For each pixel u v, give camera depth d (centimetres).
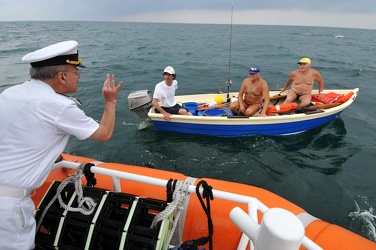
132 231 126
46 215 137
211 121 466
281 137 493
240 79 1016
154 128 529
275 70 1181
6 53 1645
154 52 1792
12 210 114
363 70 1197
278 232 72
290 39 3284
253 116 488
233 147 460
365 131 532
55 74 122
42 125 114
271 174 387
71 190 145
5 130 113
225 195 132
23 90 120
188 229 173
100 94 767
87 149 459
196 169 402
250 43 2558
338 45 2619
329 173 388
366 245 144
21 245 121
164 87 475
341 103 528
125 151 452
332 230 157
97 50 1877
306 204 327
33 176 118
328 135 505
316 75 521
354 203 326
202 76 1066
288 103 515
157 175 211
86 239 128
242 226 93
